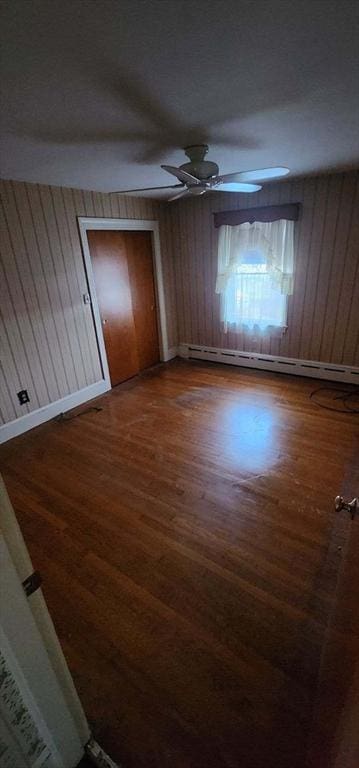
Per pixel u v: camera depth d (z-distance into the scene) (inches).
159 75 53.1
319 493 90.8
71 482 100.5
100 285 151.7
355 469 99.3
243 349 184.2
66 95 57.9
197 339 200.7
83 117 67.2
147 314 184.2
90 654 58.1
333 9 39.6
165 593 67.4
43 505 91.9
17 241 116.6
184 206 173.2
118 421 134.9
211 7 38.4
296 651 56.8
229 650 57.5
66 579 71.2
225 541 78.1
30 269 122.3
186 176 81.8
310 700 50.4
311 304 155.1
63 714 39.0
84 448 117.6
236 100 62.7
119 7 37.4
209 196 163.8
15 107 61.3
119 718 50.0
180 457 109.5
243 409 139.0
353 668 36.0
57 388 140.6
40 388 134.2
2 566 27.9
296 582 68.1
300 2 38.1
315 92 60.5
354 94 61.5
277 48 47.2
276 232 149.7
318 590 66.3
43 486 99.3
